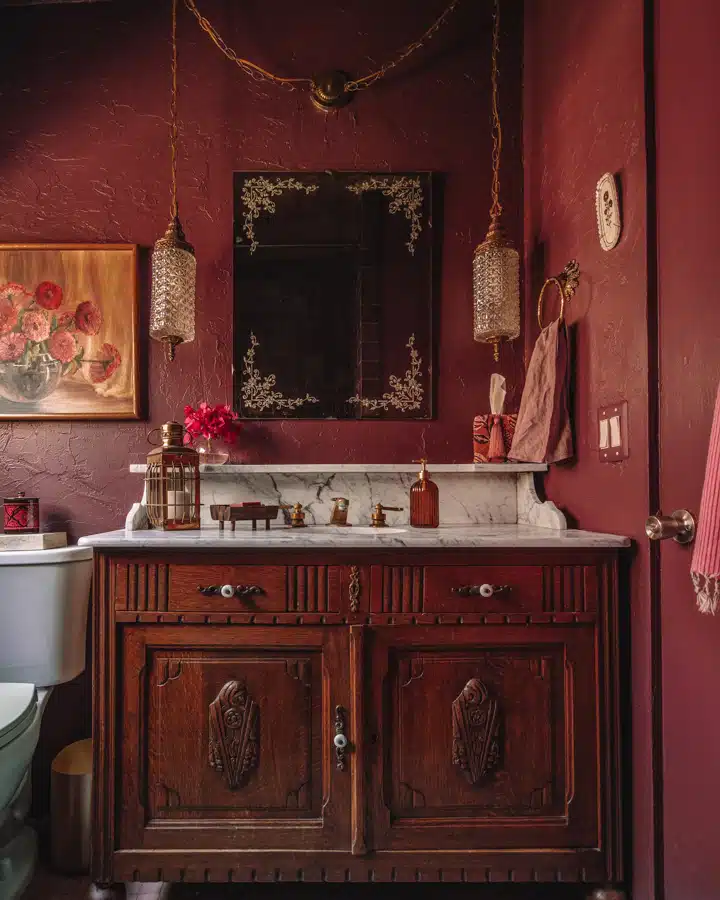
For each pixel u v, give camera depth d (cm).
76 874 146
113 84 185
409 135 185
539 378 155
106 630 127
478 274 170
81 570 161
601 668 125
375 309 183
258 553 128
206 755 126
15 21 186
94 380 179
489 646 128
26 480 180
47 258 181
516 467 167
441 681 127
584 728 125
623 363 127
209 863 124
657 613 116
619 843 123
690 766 105
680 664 108
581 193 148
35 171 183
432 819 125
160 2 185
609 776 124
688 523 102
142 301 183
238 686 126
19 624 152
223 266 184
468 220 185
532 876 124
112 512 179
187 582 127
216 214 184
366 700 125
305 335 182
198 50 185
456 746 125
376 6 186
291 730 126
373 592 127
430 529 153
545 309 173
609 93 133
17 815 144
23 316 180
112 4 185
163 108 185
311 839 124
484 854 124
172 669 127
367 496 172
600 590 127
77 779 148
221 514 142
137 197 184
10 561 151
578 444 150
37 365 179
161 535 137
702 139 101
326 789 125
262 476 170
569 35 155
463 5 186
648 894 116
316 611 127
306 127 185
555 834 124
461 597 127
